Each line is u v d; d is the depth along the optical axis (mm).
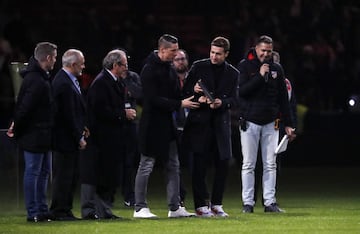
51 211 29906
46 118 29031
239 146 52406
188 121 30484
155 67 29828
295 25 60875
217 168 30812
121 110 29578
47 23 60000
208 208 31188
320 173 51250
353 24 61938
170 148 30281
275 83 32156
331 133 54688
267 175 32562
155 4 63719
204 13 64688
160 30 58375
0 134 33469
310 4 61938
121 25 59594
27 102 28672
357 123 54969
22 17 60094
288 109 32312
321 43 60312
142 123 29875
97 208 29984
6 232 27062
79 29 58062
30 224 28766
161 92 29844
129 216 31688
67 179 29672
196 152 30359
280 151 32312
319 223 29031
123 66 29531
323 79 58094
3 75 52625
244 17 61594
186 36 63219
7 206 33531
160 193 42250
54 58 29047
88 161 29641
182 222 29109
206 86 30531
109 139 29562
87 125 29531
